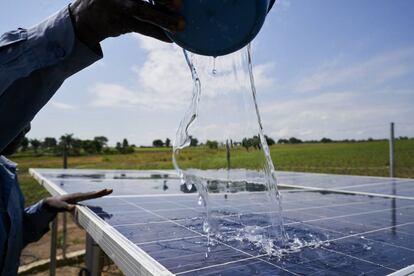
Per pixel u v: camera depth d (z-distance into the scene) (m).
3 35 1.14
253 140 2.25
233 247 1.57
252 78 1.97
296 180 5.75
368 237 1.77
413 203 2.99
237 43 1.22
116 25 1.09
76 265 7.66
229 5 1.11
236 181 3.02
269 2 1.25
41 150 41.34
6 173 2.39
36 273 7.22
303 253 1.49
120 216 2.28
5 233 2.22
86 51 1.15
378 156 26.95
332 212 2.50
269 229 1.91
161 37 1.19
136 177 5.96
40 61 1.13
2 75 1.12
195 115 2.11
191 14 1.12
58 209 2.79
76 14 1.09
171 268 1.27
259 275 1.21
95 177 5.81
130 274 1.39
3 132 1.29
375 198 3.35
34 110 1.29
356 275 1.22
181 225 2.01
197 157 2.70
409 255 1.47
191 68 1.96
